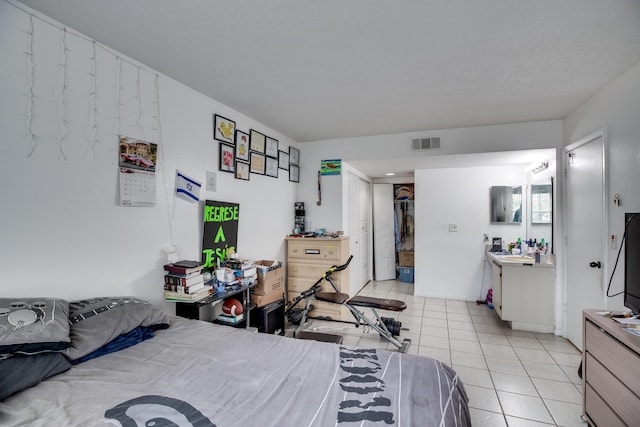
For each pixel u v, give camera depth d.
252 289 3.10
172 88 2.42
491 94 2.72
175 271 2.26
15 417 1.05
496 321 3.90
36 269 1.60
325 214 4.43
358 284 5.36
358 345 3.22
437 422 1.11
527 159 4.07
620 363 1.59
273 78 2.42
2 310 1.32
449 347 3.14
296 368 1.47
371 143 4.18
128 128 2.07
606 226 2.47
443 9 1.58
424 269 5.08
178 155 2.47
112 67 1.97
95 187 1.88
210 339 1.78
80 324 1.54
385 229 6.32
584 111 2.90
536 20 1.67
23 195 1.55
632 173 2.17
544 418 2.06
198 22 1.70
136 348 1.63
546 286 3.51
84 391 1.22
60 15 1.64
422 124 3.62
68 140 1.74
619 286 2.31
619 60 2.10
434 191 5.01
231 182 3.09
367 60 2.13
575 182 3.11
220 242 2.89
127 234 2.06
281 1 1.53
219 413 1.13
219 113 2.93
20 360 1.23
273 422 1.09
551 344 3.21
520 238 4.39
